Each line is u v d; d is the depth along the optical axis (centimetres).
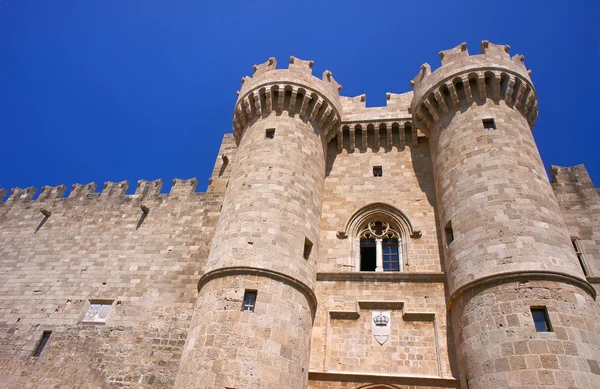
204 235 2597
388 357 1803
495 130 2120
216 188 2848
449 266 1895
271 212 1998
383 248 2241
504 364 1441
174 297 2336
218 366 1533
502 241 1702
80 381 2098
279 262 1836
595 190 2303
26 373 2167
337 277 2047
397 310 1920
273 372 1559
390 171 2517
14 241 2841
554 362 1384
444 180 2150
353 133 2705
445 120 2347
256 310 1673
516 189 1856
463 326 1645
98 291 2441
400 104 2791
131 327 2250
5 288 2562
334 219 2330
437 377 1689
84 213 2916
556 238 1709
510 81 2280
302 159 2303
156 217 2759
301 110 2492
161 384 2036
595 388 1348
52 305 2433
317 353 1842
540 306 1513
